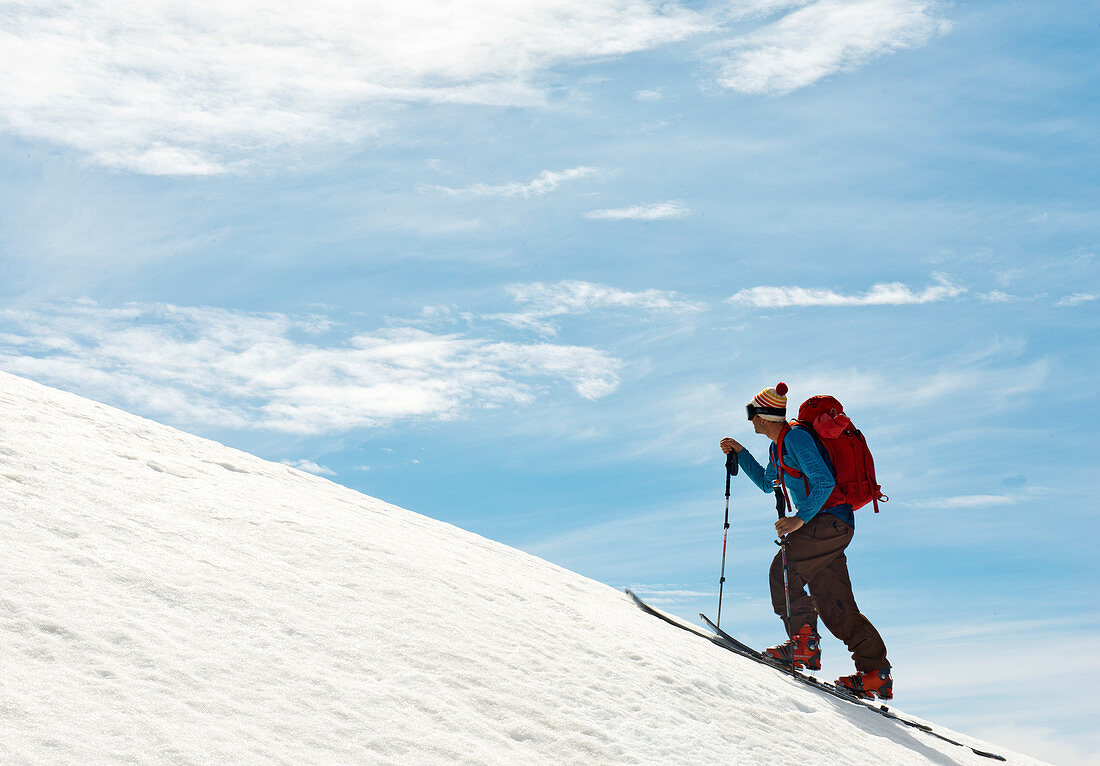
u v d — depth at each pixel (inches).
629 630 264.2
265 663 163.2
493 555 347.3
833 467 300.5
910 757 247.1
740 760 191.5
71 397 377.1
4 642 141.4
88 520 203.2
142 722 132.2
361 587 216.5
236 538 225.6
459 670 186.2
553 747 168.6
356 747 145.3
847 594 303.7
